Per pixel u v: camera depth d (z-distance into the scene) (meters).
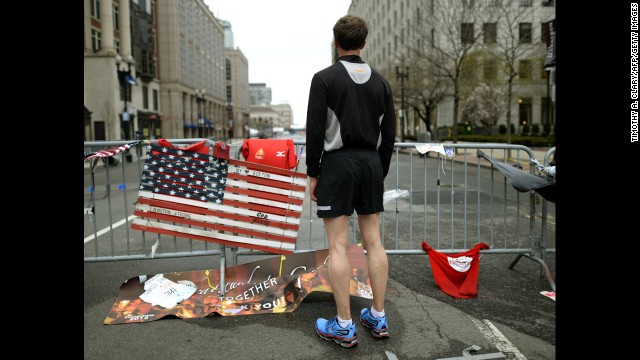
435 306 3.37
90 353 2.62
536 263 4.44
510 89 19.94
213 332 2.92
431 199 8.86
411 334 2.89
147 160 3.49
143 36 46.66
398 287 3.79
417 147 4.13
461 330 2.94
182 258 4.64
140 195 3.49
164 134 61.69
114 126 34.69
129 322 3.05
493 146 4.12
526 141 26.25
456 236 5.71
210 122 85.12
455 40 25.55
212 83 92.25
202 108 80.56
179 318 3.13
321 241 5.47
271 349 2.69
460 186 10.85
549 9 27.45
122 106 37.16
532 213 4.07
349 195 2.64
